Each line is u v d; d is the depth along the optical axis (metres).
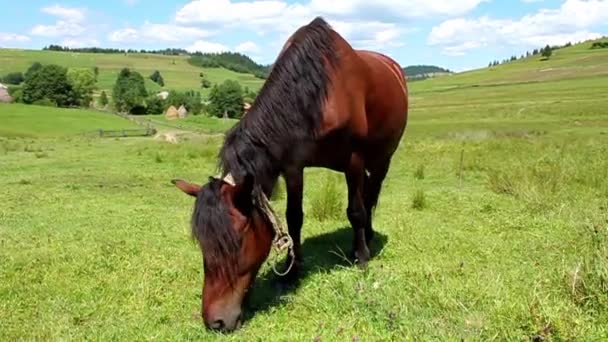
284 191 10.55
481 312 4.07
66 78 89.75
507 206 8.88
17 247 7.07
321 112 4.72
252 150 4.24
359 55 5.52
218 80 156.00
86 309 4.92
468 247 6.61
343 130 4.98
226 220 3.90
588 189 9.59
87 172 15.20
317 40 4.73
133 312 4.84
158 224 8.43
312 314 4.48
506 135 26.41
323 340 3.91
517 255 6.16
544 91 81.62
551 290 4.26
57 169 16.12
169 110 75.19
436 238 7.02
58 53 186.25
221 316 4.04
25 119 54.62
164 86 141.75
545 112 48.25
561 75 109.75
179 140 32.69
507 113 51.22
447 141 21.03
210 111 80.50
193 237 3.97
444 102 80.31
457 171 13.38
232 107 79.31
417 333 3.81
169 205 10.38
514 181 10.25
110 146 26.20
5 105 65.69
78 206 10.11
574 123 36.59
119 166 16.56
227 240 3.89
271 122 4.36
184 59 193.75
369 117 5.50
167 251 6.75
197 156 18.36
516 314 3.86
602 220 6.36
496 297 4.31
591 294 4.03
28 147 24.95
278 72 4.54
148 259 6.36
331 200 8.55
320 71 4.66
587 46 167.25
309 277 5.39
